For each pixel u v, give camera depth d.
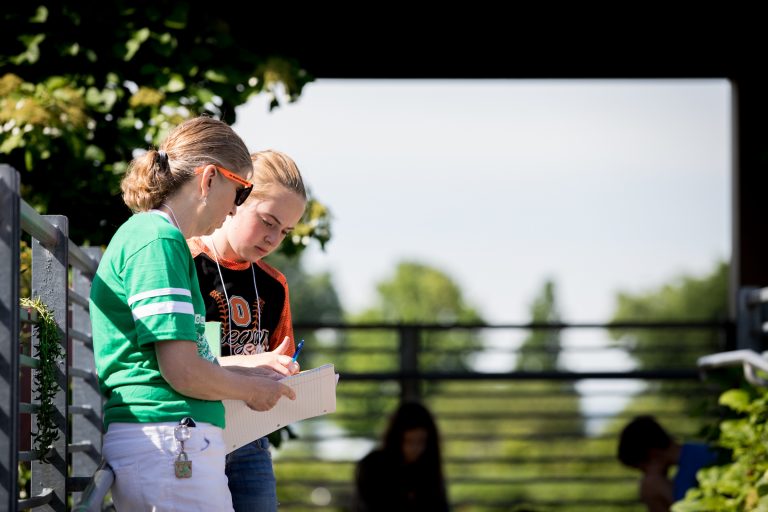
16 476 6.11
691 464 15.80
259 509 8.81
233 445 7.48
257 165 8.16
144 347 6.53
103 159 13.61
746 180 19.50
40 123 13.15
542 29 18.67
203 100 14.39
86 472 10.48
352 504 17.61
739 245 19.55
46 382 7.77
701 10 18.59
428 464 17.42
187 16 14.50
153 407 6.52
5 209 6.23
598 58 19.05
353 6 18.12
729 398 13.05
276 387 7.00
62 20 14.19
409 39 18.59
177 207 6.87
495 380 21.34
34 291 8.33
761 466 12.52
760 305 15.95
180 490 6.48
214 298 8.27
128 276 6.47
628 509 59.97
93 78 14.12
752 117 19.45
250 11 17.34
